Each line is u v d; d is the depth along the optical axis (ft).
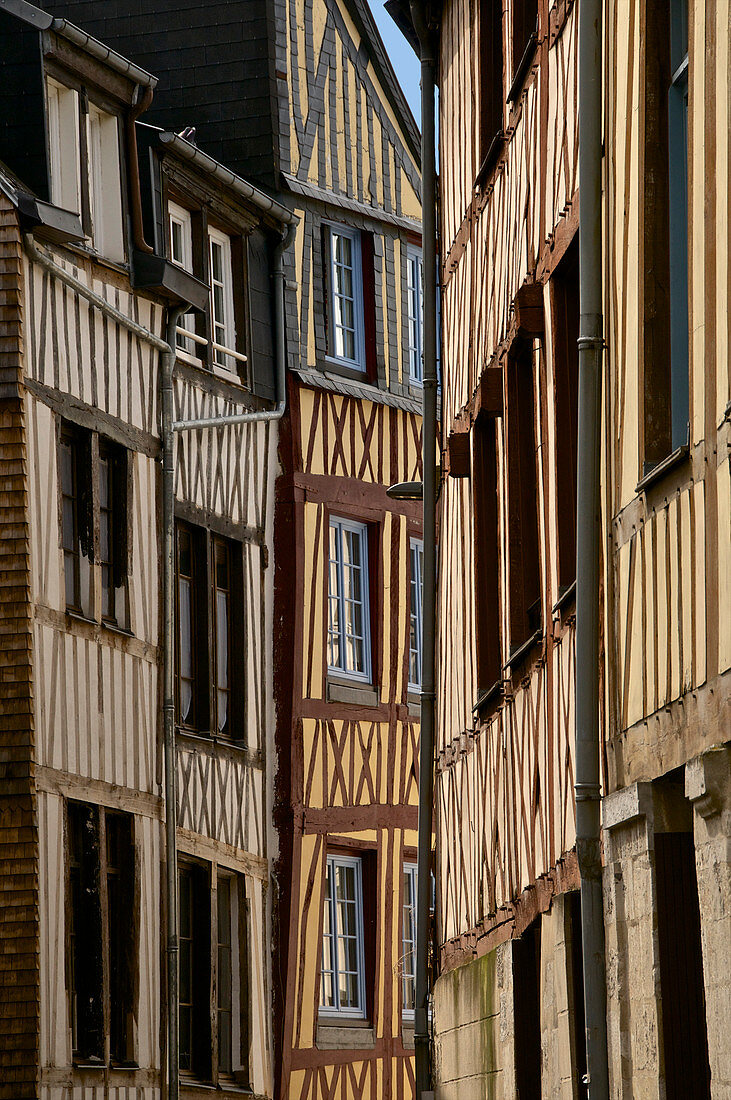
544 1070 35.17
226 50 76.54
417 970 49.85
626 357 29.40
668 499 27.09
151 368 63.82
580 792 30.35
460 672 48.37
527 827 38.14
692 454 25.94
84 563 58.54
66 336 57.88
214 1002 65.31
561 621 34.53
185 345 68.90
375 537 78.28
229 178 69.97
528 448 41.19
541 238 37.29
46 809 54.13
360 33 81.76
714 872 24.26
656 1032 26.99
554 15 36.17
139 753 60.70
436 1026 49.80
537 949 38.09
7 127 59.00
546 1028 35.04
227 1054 67.62
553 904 34.19
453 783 49.37
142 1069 59.00
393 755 77.97
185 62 77.15
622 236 29.66
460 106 49.96
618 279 29.91
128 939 59.31
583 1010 32.81
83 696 57.11
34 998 51.96
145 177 65.41
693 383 25.95
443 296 54.08
